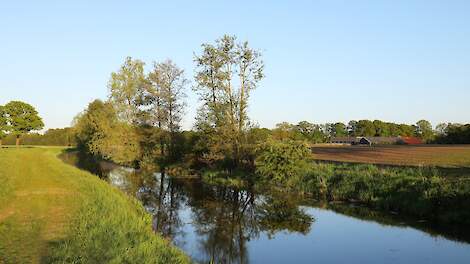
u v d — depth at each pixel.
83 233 13.09
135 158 48.12
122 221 14.65
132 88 47.50
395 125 158.88
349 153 54.94
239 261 13.67
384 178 23.00
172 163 44.94
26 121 102.31
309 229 17.83
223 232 17.70
